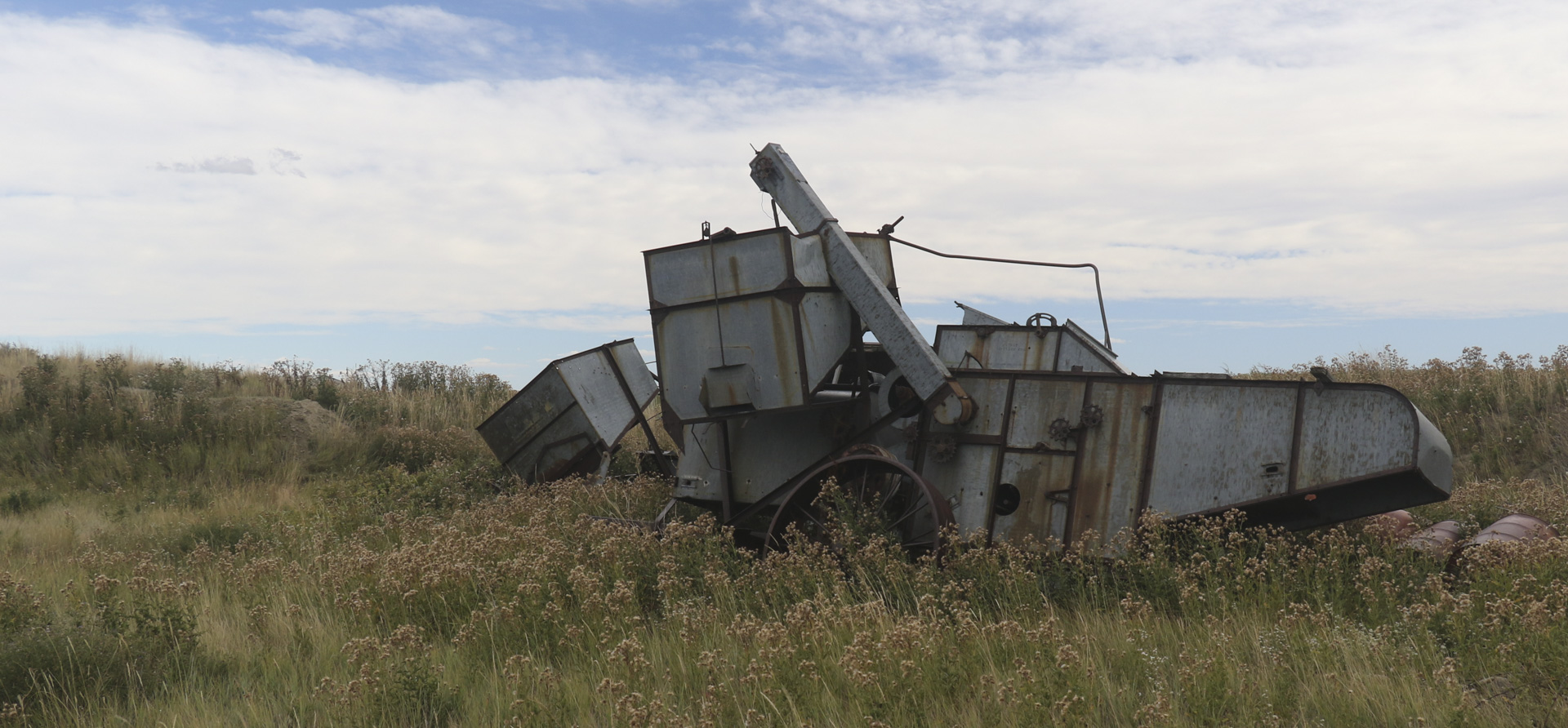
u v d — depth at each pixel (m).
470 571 6.54
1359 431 6.12
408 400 19.25
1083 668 4.34
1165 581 5.80
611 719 4.21
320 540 8.62
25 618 5.82
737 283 7.62
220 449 15.16
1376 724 3.94
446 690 4.76
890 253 8.68
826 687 4.41
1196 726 3.86
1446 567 6.10
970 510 7.12
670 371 7.89
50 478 14.23
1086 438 6.92
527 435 11.45
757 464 8.20
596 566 6.98
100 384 17.94
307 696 4.94
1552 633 4.28
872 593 6.07
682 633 5.29
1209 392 6.63
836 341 7.79
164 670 5.25
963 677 4.41
